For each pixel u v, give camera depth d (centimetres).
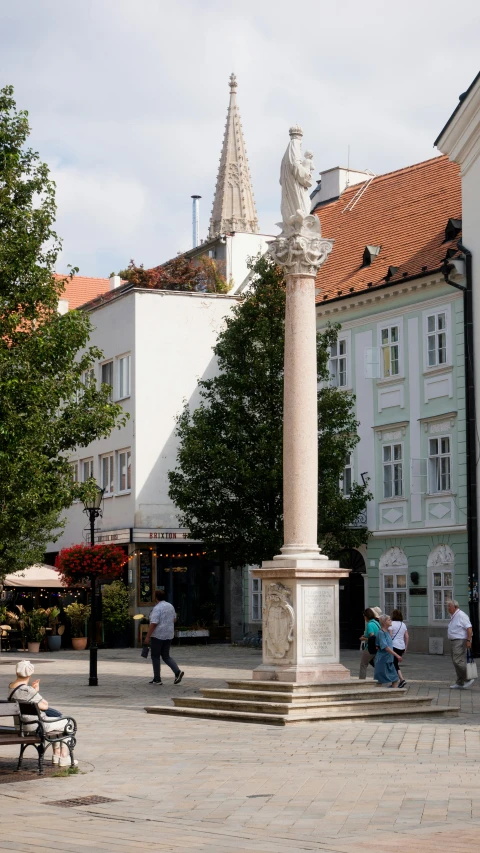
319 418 3562
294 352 2033
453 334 3797
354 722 1820
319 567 1984
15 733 1391
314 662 1972
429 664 3228
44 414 2095
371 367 4053
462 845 925
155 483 4641
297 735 1672
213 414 3591
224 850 941
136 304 4672
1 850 959
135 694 2381
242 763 1423
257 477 3425
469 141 3700
